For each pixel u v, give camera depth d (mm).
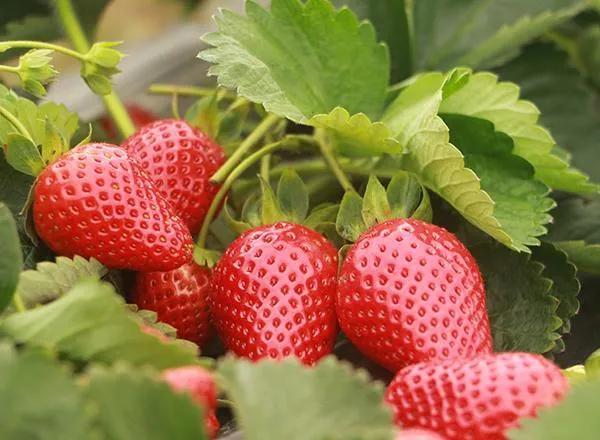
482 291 554
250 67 580
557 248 582
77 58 577
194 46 806
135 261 547
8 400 455
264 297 551
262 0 838
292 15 600
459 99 588
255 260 554
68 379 458
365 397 475
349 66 603
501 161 583
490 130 581
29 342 493
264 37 595
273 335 549
